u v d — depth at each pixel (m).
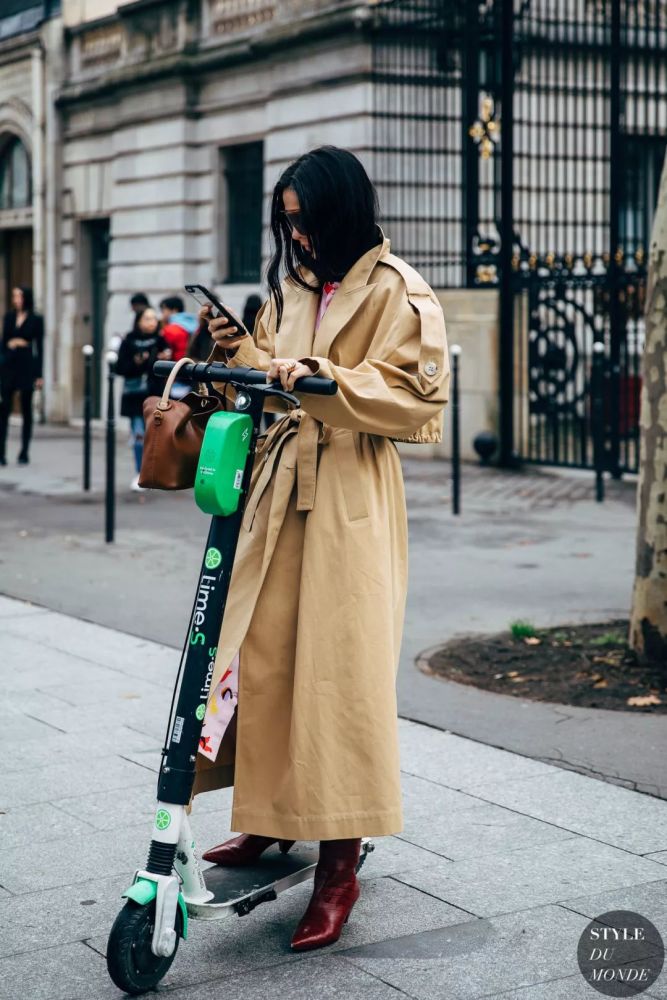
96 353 20.28
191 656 2.90
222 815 3.95
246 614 3.11
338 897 3.13
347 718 3.04
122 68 18.23
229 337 3.23
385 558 3.13
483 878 3.47
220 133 17.02
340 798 3.03
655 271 5.36
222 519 2.91
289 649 3.12
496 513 10.42
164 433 3.01
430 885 3.42
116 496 11.80
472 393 13.75
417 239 14.69
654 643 5.50
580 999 2.81
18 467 14.17
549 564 8.22
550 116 15.34
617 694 5.21
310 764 3.03
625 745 4.61
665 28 15.42
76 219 20.11
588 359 14.52
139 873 2.86
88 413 12.10
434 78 14.52
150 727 4.89
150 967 2.83
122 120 18.45
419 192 14.72
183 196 17.48
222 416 2.89
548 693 5.27
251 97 16.33
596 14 13.59
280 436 3.21
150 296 18.20
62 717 5.01
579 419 12.77
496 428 13.62
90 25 19.38
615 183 12.21
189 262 17.62
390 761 3.07
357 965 2.98
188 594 7.42
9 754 4.55
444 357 3.09
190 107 17.33
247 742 3.12
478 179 13.73
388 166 14.55
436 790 4.18
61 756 4.53
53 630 6.54
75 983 2.91
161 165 17.81
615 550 8.72
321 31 14.71
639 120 15.72
